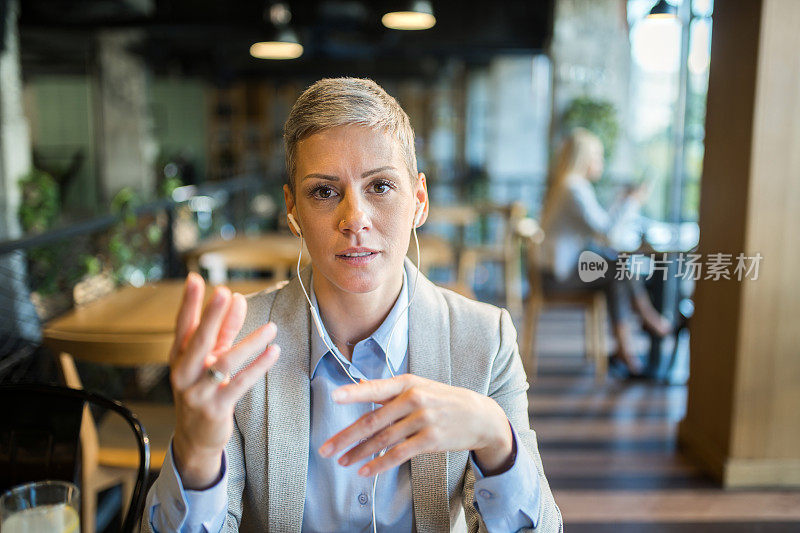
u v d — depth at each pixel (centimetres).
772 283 248
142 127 955
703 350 281
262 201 790
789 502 247
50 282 436
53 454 121
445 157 1134
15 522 77
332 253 75
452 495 86
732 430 257
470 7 840
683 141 405
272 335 59
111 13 763
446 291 93
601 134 647
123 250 446
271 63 1059
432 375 85
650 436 310
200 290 57
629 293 396
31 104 1144
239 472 85
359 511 84
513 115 1024
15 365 365
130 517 109
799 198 243
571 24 656
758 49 233
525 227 438
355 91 74
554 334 498
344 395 62
